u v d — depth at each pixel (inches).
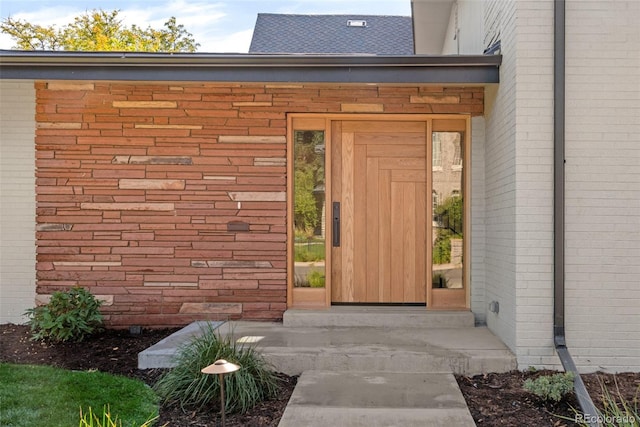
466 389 144.3
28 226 208.4
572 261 159.6
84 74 185.5
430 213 210.1
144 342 187.9
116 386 142.1
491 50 185.3
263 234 207.5
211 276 207.6
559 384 132.8
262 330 189.8
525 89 160.7
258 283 207.5
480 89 204.8
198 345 144.5
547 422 122.6
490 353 160.1
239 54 182.5
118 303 207.5
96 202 207.8
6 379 145.9
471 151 205.2
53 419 120.5
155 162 207.6
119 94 207.0
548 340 158.6
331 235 211.3
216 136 207.5
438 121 211.5
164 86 207.0
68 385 141.3
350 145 213.0
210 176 207.5
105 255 207.8
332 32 510.6
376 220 212.7
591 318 159.5
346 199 212.5
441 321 197.3
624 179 159.5
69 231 207.6
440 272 211.6
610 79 159.8
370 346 166.9
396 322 196.9
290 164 208.5
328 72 184.7
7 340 188.5
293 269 211.9
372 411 126.4
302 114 207.9
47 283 207.5
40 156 207.3
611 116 159.8
